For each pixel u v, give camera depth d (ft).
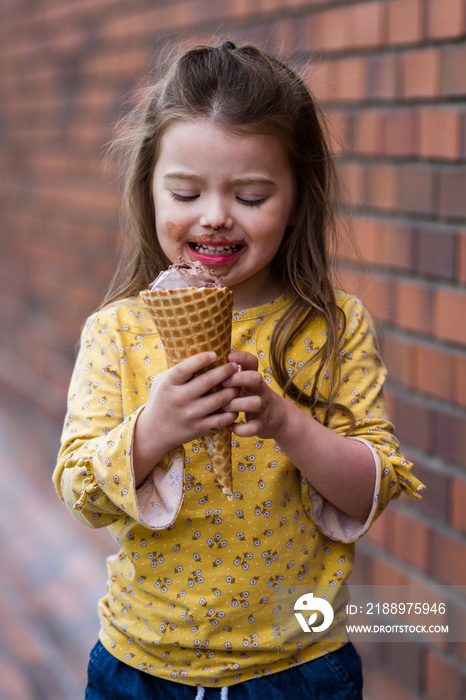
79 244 18.51
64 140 19.19
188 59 6.04
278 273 6.48
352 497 5.73
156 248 6.65
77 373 6.19
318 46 10.56
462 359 8.84
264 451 5.85
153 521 5.41
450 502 9.02
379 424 6.13
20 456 19.75
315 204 6.40
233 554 5.79
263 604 5.85
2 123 23.93
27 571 14.97
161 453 5.30
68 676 11.85
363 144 9.98
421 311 9.33
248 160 5.64
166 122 5.80
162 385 5.13
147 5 14.76
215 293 5.02
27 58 21.43
